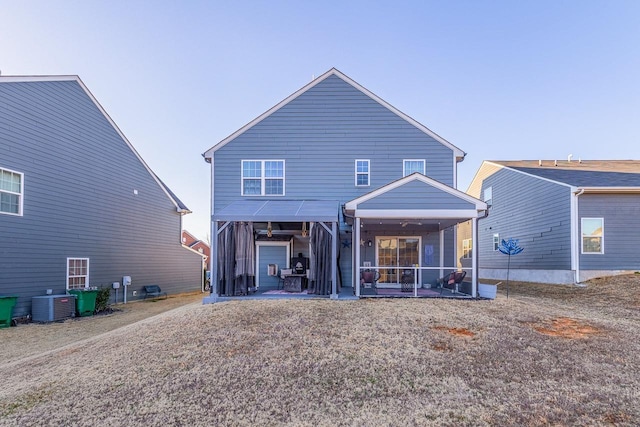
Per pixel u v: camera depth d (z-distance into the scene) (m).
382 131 15.15
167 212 22.67
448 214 11.80
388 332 7.51
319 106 15.30
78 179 15.67
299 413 4.68
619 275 15.33
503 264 21.89
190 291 24.92
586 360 6.21
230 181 15.12
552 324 8.32
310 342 6.98
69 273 15.03
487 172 24.38
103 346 7.55
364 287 13.81
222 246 11.98
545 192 17.70
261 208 12.98
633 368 5.91
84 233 15.93
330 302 10.58
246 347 6.80
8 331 11.19
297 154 15.17
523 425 4.31
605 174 18.11
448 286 13.73
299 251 15.32
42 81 13.94
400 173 14.98
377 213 11.86
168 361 6.34
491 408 4.69
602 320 8.90
